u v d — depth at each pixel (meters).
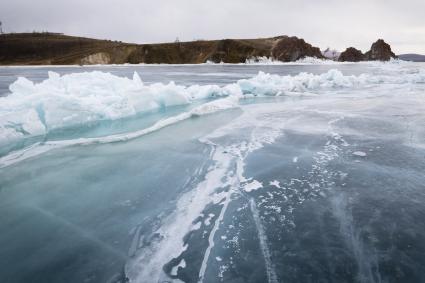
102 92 10.85
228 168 5.84
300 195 4.67
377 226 3.80
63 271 3.22
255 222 3.96
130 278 3.07
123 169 5.90
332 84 20.02
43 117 8.54
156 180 5.38
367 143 7.16
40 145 7.37
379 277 2.96
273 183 5.12
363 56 118.50
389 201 4.42
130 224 4.04
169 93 12.26
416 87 18.73
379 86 19.77
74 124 8.94
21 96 9.15
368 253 3.31
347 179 5.21
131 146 7.31
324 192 4.75
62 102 8.60
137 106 10.81
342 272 3.04
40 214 4.37
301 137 7.78
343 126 8.82
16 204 4.67
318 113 10.85
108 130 8.70
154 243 3.62
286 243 3.51
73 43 121.44
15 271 3.24
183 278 3.04
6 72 45.94
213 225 3.93
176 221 4.05
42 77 33.03
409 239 3.53
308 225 3.86
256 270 3.10
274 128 8.76
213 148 7.07
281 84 17.36
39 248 3.62
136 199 4.71
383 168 5.65
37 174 5.75
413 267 3.09
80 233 3.89
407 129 8.34
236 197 4.67
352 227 3.79
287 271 3.07
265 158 6.32
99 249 3.56
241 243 3.54
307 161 6.10
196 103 13.37
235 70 48.66
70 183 5.33
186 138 7.91
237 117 10.38
